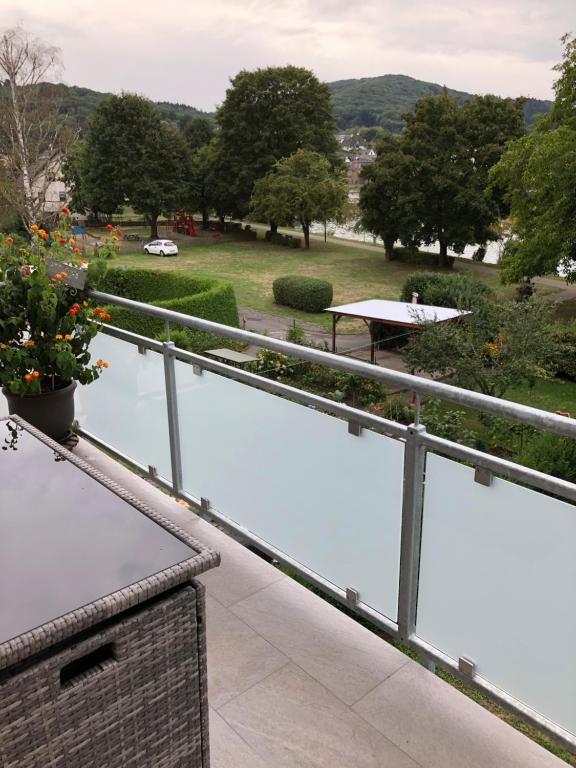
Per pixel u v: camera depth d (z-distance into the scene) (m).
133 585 0.81
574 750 1.20
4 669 0.73
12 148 28.16
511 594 1.24
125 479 2.50
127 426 2.50
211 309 18.42
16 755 0.74
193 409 2.07
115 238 2.63
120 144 40.44
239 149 43.69
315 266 36.84
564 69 23.69
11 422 1.46
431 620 1.43
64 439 2.62
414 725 1.37
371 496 1.50
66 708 0.77
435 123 34.50
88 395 2.70
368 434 1.46
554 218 22.95
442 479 1.31
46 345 2.45
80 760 0.81
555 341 15.44
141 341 2.24
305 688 1.48
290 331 19.25
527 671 1.25
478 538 1.27
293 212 41.06
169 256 39.06
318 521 1.68
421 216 35.16
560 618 1.17
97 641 0.78
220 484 2.04
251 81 42.28
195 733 0.94
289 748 1.32
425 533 1.38
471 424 8.81
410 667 1.53
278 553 1.83
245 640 1.64
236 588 1.84
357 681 1.50
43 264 2.45
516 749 1.30
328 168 41.50
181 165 43.41
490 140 33.81
